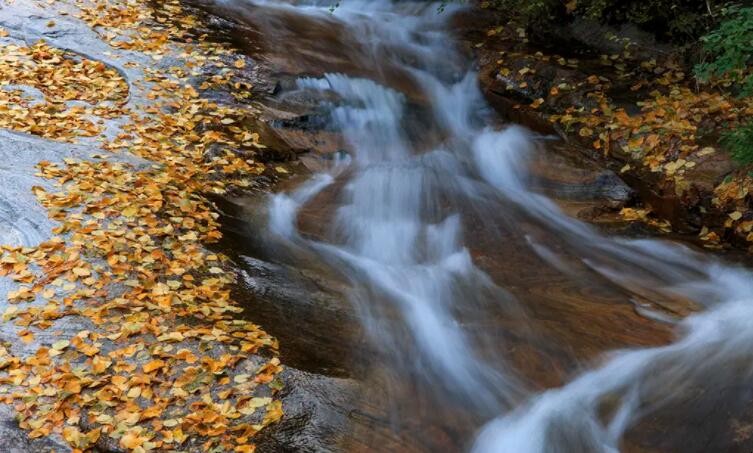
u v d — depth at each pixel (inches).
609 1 397.7
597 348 224.4
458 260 270.5
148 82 342.3
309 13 458.0
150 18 399.9
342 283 248.1
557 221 299.4
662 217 305.7
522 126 367.9
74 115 307.6
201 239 252.5
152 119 317.4
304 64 387.9
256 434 183.9
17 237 233.9
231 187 291.7
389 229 287.6
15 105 305.1
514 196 316.2
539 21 427.2
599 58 395.5
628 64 386.6
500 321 235.5
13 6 376.5
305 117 349.7
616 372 214.4
